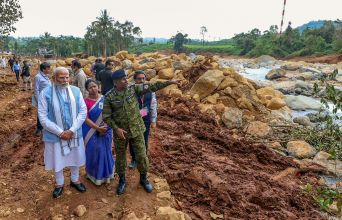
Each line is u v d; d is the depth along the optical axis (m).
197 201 5.21
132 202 4.78
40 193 4.96
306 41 68.38
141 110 5.46
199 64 14.30
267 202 5.52
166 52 96.50
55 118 4.47
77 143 4.67
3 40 18.66
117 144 4.75
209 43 134.75
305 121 11.00
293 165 7.42
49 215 4.47
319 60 56.78
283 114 11.78
